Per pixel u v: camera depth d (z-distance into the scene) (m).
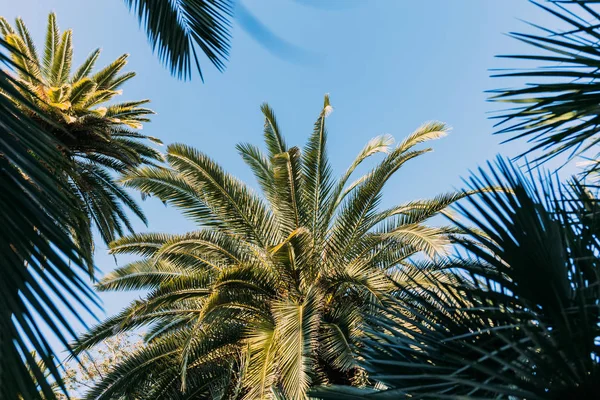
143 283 12.04
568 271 1.63
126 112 14.27
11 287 1.08
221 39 3.45
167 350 10.64
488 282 1.75
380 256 10.40
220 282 9.52
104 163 13.96
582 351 1.31
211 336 10.76
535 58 1.59
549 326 1.49
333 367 8.84
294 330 8.05
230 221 10.70
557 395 1.28
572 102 1.60
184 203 10.99
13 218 1.15
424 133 10.48
